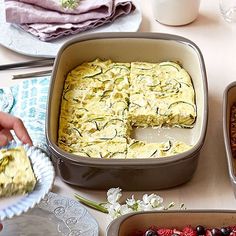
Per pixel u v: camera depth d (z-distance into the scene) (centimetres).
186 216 85
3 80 121
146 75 119
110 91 116
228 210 85
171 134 109
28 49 126
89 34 120
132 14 135
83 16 131
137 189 98
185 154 94
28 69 124
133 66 121
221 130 110
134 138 109
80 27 130
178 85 116
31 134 107
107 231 81
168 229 85
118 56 123
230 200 99
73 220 93
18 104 115
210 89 119
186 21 135
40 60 126
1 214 79
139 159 94
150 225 85
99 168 94
